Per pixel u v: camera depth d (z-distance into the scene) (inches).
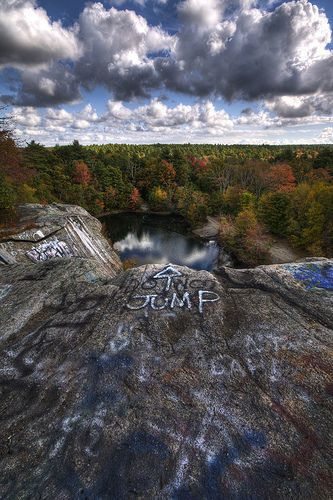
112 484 142.6
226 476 143.1
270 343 221.3
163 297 281.6
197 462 149.4
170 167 2893.7
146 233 2026.3
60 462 153.8
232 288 295.1
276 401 178.4
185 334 236.4
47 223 735.1
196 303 270.8
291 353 211.3
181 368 205.2
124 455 154.5
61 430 169.8
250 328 237.6
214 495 136.5
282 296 276.7
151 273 323.6
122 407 180.5
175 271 324.5
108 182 2652.6
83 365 213.6
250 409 174.7
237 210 2027.6
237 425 166.1
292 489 137.3
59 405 185.8
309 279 298.2
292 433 160.7
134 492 139.0
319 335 226.5
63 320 264.8
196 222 2085.4
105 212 2605.8
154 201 2588.6
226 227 1707.7
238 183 2512.3
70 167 2615.7
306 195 1488.7
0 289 331.0
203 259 1541.6
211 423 167.8
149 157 3265.3
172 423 169.2
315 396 180.4
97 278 355.6
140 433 164.6
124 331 241.1
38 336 248.5
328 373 194.5
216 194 2320.4
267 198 1617.9
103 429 168.1
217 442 157.9
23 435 169.2
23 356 228.8
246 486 139.3
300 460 148.3
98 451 157.2
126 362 212.4
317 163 2738.7
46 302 295.0
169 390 189.8
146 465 149.5
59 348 232.5
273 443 156.3
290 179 2249.0
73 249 722.2
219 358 211.3
